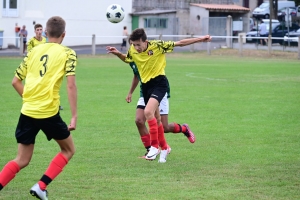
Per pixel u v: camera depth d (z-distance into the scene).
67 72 13.80
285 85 46.50
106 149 21.66
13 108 32.59
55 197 14.98
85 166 18.73
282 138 23.97
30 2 112.81
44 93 13.73
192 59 83.00
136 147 22.14
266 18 140.12
